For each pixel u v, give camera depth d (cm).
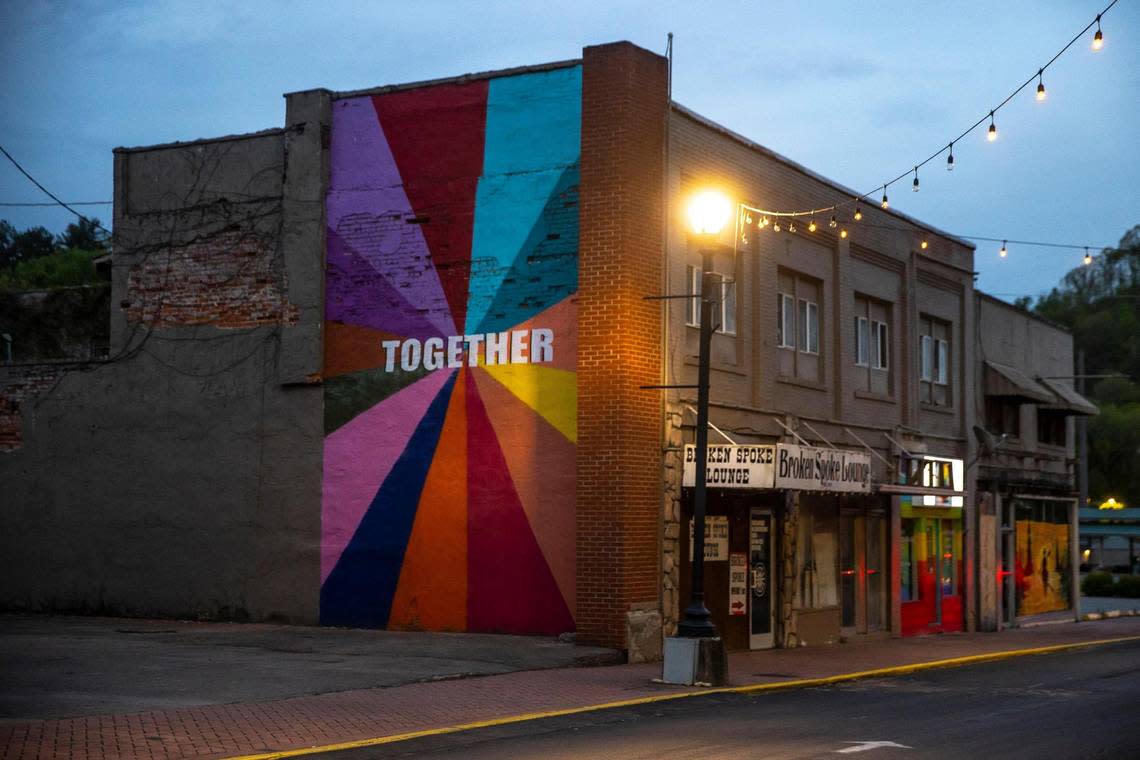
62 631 2123
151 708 1357
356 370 2230
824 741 1261
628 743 1236
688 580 2170
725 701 1616
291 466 2266
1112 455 8319
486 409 2127
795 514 2498
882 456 2862
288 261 2291
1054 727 1388
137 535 2383
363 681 1600
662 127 2128
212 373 2347
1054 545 3759
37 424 2483
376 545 2186
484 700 1505
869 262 2877
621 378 2011
